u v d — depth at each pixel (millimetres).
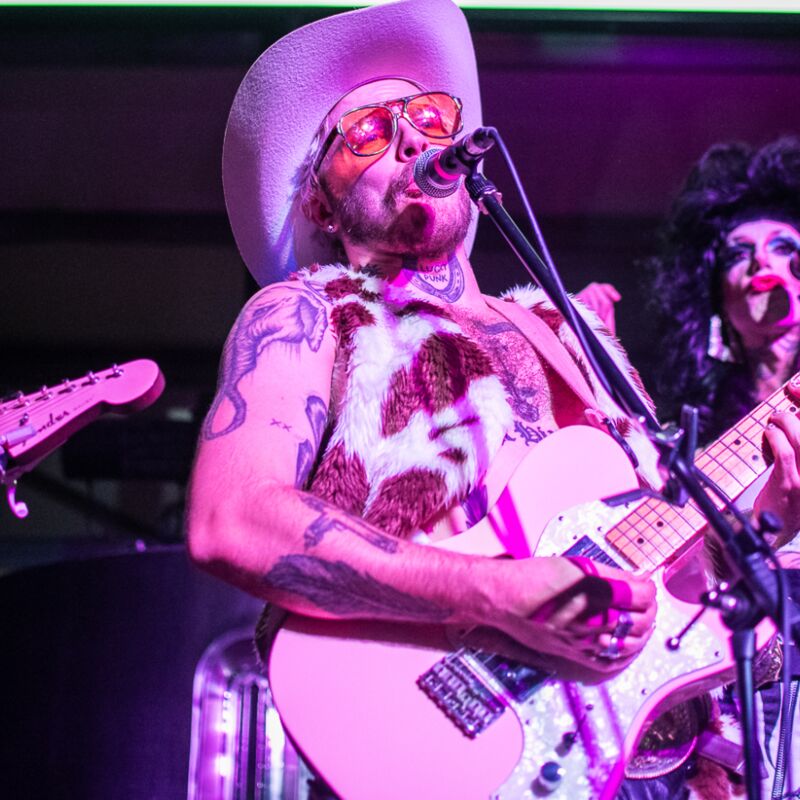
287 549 1648
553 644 1622
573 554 1786
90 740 2756
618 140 3912
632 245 3939
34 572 2873
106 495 4375
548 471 1855
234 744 2773
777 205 3125
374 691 1667
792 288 3018
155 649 2811
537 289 2268
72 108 3848
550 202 3975
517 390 2035
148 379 2643
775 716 2045
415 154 2176
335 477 1849
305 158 2406
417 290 2139
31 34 3613
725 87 3773
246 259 2598
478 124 2602
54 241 4199
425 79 2473
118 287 4340
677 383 3078
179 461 3832
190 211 4168
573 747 1636
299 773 2760
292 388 1850
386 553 1656
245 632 2830
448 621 1653
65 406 2570
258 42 3646
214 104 3852
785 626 1371
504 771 1617
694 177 3236
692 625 1707
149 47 3650
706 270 3121
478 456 1870
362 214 2172
